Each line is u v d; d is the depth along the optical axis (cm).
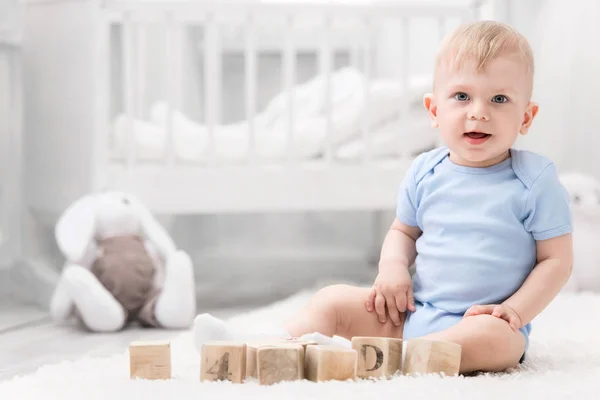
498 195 129
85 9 228
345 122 246
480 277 127
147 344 114
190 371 123
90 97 226
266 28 318
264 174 234
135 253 207
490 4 245
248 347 112
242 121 330
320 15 238
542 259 129
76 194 234
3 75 269
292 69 238
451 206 133
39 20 251
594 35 251
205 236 331
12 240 271
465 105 127
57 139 243
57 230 204
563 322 177
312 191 237
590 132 253
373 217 336
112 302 195
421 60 319
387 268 136
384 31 333
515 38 129
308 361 111
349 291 135
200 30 323
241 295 268
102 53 227
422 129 246
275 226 335
